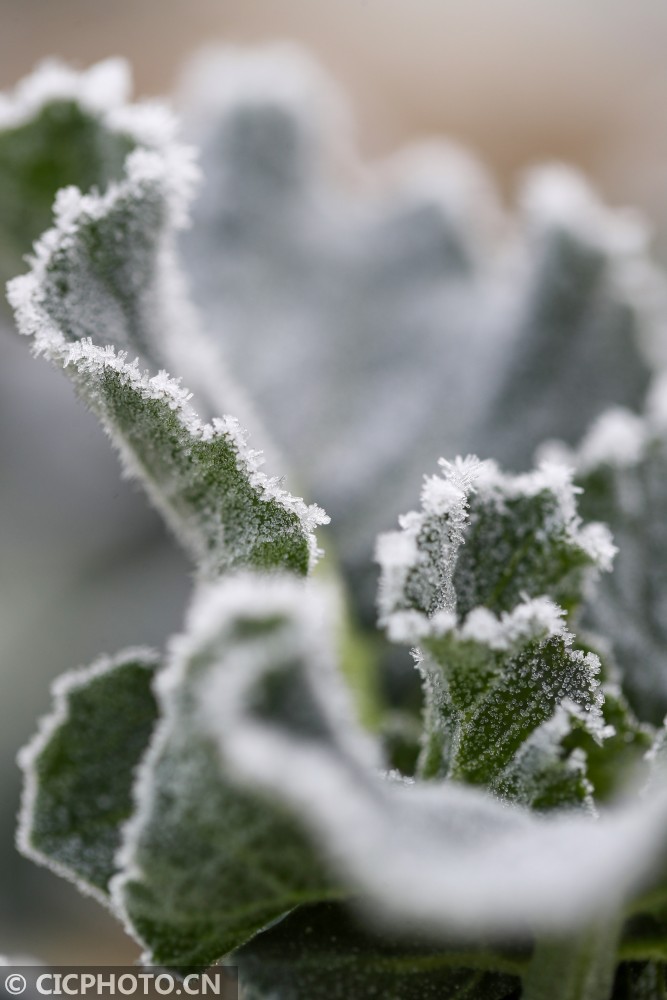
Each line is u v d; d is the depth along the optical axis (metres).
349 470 0.36
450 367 0.38
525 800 0.22
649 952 0.21
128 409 0.22
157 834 0.20
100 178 0.28
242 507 0.22
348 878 0.20
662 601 0.28
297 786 0.19
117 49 0.68
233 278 0.40
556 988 0.21
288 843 0.20
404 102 0.70
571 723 0.23
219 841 0.20
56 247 0.23
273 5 0.72
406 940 0.22
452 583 0.23
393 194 0.43
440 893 0.19
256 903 0.21
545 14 0.72
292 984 0.22
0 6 0.67
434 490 0.22
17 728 0.37
